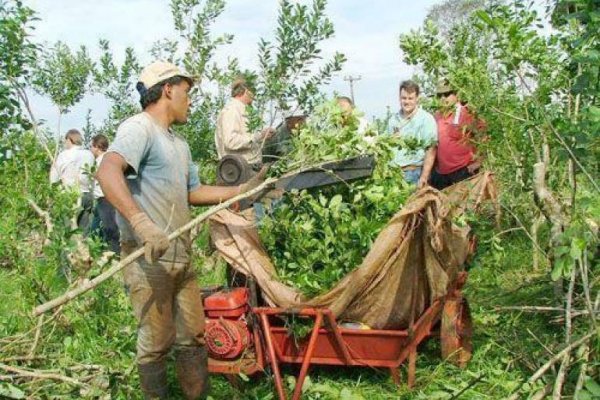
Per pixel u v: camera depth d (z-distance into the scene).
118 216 4.11
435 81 6.81
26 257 5.52
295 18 6.08
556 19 5.09
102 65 8.19
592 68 3.74
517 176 6.29
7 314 5.85
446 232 4.59
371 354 4.76
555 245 4.95
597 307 4.21
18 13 5.24
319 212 4.78
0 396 3.90
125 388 4.19
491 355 5.23
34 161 5.77
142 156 3.94
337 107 4.68
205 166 7.31
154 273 4.05
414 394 4.75
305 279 4.81
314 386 4.73
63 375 4.07
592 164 4.13
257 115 6.20
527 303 5.99
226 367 4.77
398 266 4.54
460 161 7.47
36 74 7.20
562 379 3.64
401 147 4.99
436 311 5.10
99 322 5.07
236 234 4.87
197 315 4.33
